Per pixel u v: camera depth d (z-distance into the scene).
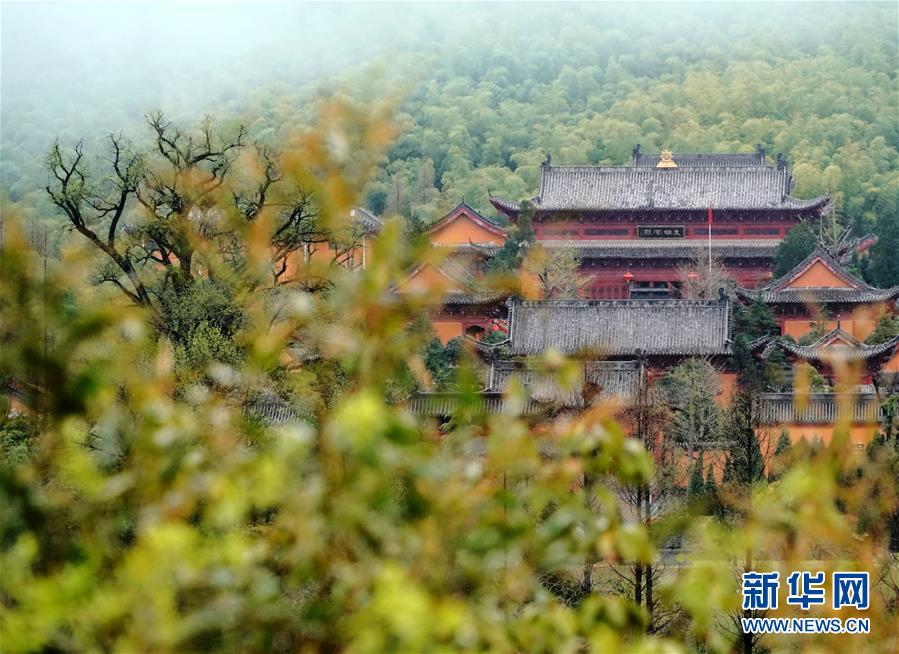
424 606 9.59
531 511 11.79
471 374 11.84
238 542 10.48
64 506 10.95
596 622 11.12
